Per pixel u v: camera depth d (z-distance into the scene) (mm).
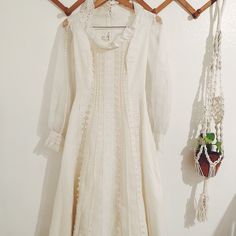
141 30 975
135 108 997
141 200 983
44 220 1158
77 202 1028
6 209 1149
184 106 1160
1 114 1115
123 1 998
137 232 974
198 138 1116
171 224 1205
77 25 986
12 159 1134
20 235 1159
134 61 979
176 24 1118
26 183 1142
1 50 1087
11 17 1074
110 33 1004
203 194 1144
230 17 1151
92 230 1000
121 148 1014
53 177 1144
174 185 1190
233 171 1237
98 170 1003
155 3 1104
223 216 1245
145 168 996
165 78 998
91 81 996
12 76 1101
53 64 1099
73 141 1007
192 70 1145
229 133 1213
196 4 1126
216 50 1104
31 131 1126
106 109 1010
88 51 984
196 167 1110
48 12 1073
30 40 1085
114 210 1037
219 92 1174
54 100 1030
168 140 1169
